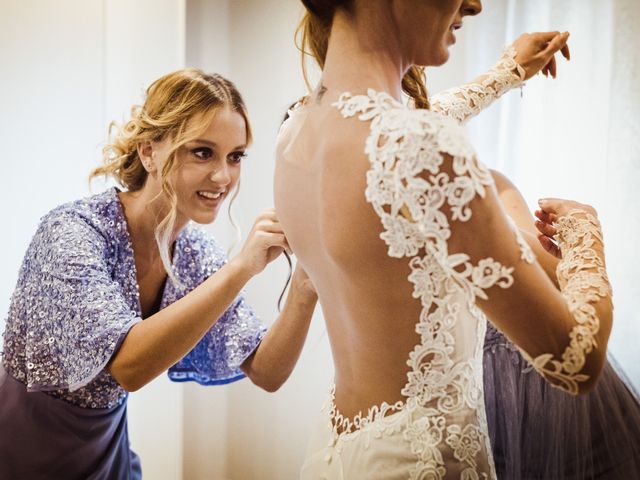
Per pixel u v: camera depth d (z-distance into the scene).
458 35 2.46
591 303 0.80
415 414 0.84
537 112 2.35
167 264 1.43
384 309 0.81
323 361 2.67
